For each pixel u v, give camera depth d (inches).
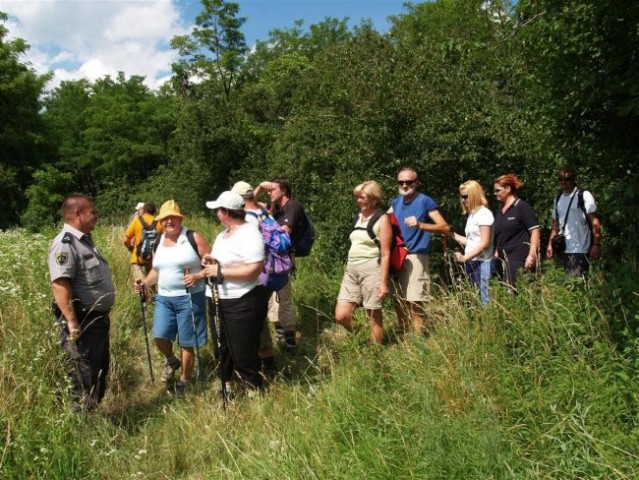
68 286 153.1
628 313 132.0
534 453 108.7
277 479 119.1
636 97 155.6
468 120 264.2
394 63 294.2
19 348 152.9
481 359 137.1
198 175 882.1
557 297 145.3
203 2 1114.7
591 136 187.2
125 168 1187.3
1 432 128.0
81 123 1338.6
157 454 148.9
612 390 112.2
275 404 159.6
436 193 277.3
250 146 878.4
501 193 199.5
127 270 305.4
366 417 134.6
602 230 206.4
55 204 958.4
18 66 1021.2
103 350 165.0
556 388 121.0
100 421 153.0
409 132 275.1
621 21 157.2
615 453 101.0
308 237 220.7
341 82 313.1
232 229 166.2
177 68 1139.3
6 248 298.2
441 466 106.7
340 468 119.6
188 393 180.9
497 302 152.4
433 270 266.8
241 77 1160.2
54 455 126.8
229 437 148.6
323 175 388.8
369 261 185.2
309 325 246.1
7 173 949.2
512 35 211.9
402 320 197.8
